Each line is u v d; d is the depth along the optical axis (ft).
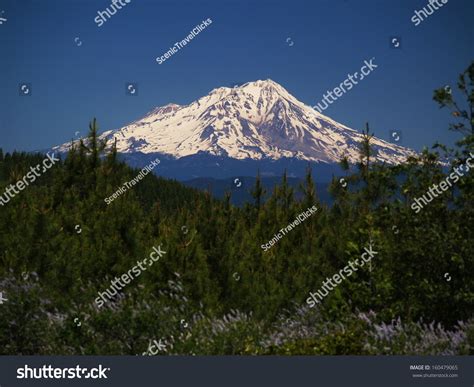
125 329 37.29
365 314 42.16
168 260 52.80
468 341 36.32
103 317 37.32
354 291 44.24
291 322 47.62
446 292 40.01
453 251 40.52
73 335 36.47
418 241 41.65
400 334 37.29
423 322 41.65
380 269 43.42
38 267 51.37
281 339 40.88
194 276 51.39
